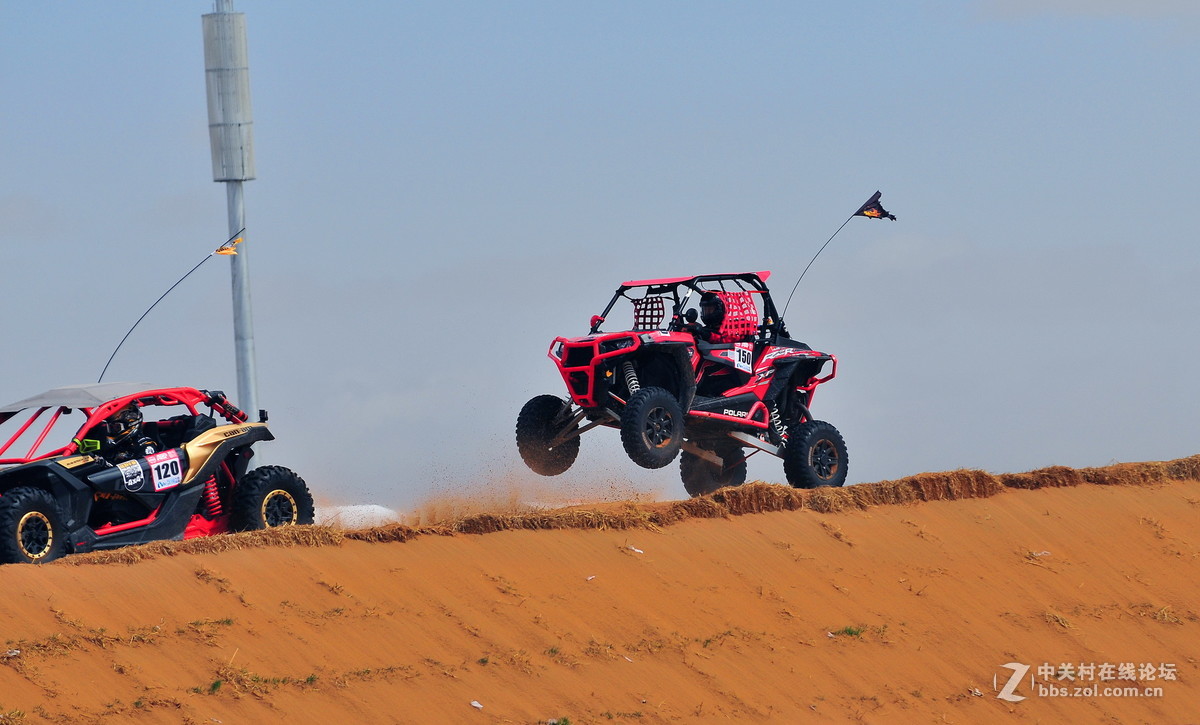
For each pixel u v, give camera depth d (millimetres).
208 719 30484
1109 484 55281
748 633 40000
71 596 32906
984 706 40250
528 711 34031
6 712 28656
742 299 51312
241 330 66625
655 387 48562
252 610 34438
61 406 39844
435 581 37844
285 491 43156
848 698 38812
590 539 42094
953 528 49250
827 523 47031
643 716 35188
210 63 65750
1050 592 47000
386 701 32875
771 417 52000
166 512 40719
